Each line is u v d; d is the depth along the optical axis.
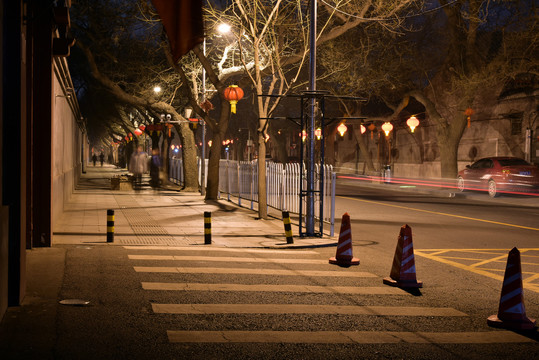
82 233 12.66
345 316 6.54
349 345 5.47
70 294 7.02
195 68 26.12
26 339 5.25
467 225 15.64
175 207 19.81
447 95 37.06
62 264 8.91
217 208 19.66
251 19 17.69
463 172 27.08
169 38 7.82
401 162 45.16
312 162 13.31
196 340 5.46
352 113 41.38
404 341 5.65
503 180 23.97
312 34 13.74
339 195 26.88
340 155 57.91
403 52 32.44
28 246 10.24
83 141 50.38
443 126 29.88
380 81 32.47
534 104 28.61
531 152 28.23
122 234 12.77
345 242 9.80
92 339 5.35
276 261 9.96
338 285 8.17
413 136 43.00
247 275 8.66
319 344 5.47
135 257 9.79
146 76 27.05
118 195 25.11
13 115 6.14
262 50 19.67
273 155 82.94
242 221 15.99
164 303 6.80
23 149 6.45
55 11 10.27
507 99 30.72
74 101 21.53
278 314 6.52
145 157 21.44
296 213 17.42
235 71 23.75
